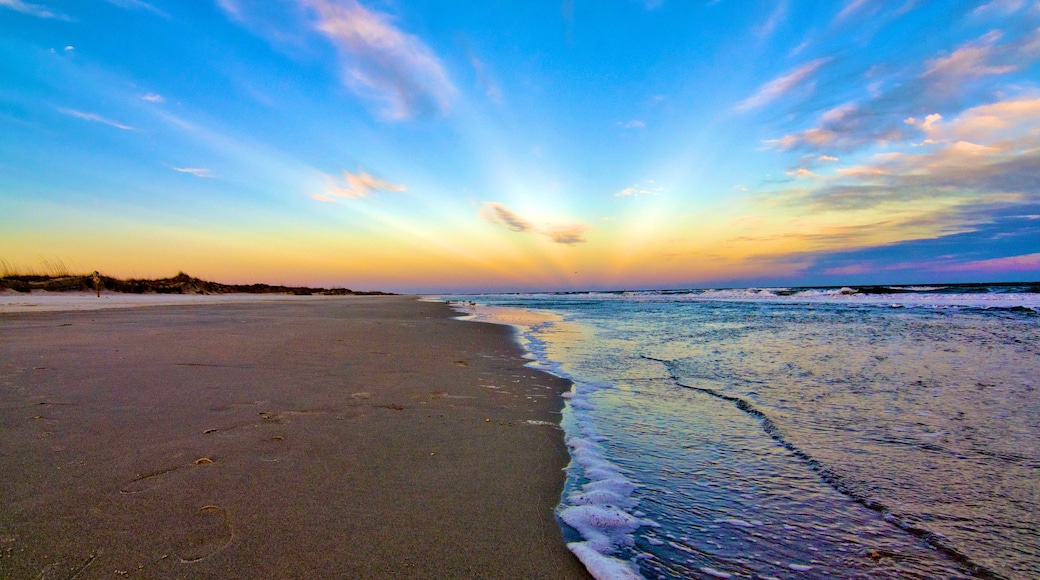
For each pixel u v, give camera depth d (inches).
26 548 66.6
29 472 92.0
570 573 69.3
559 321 563.5
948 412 151.0
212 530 74.2
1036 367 221.6
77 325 374.3
